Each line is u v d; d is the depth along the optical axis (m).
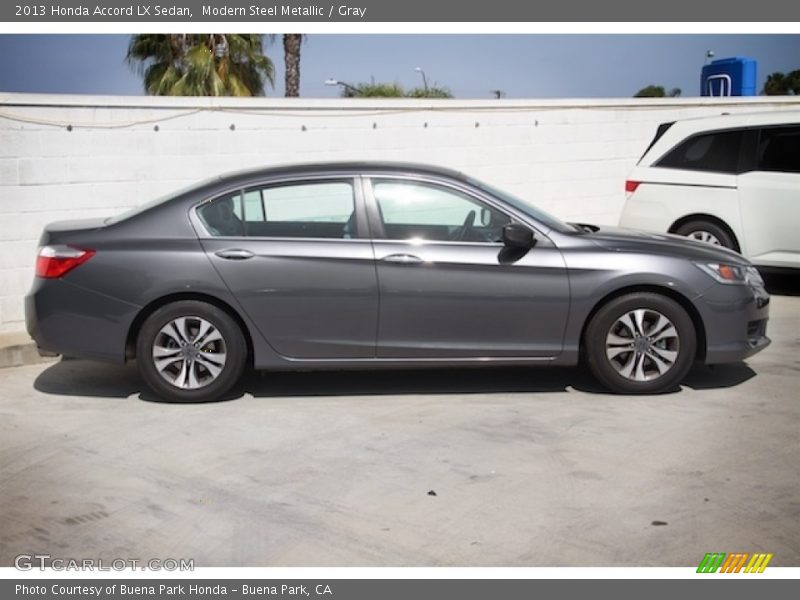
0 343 7.59
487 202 6.26
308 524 4.34
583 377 6.79
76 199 8.69
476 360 6.22
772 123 9.56
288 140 9.98
